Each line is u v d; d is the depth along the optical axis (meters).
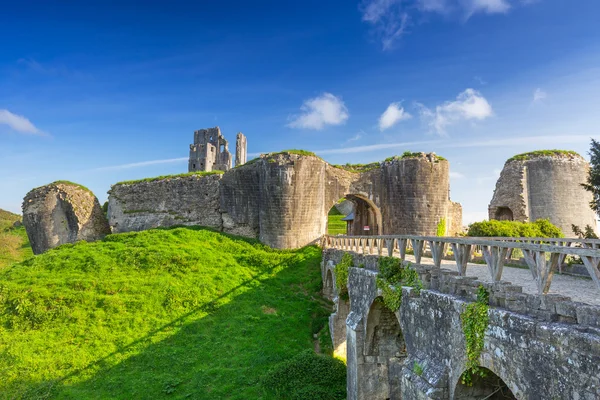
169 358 18.17
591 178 21.44
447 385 8.23
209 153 72.12
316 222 31.92
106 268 25.58
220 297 23.67
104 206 46.53
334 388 15.73
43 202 36.38
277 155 31.69
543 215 29.22
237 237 32.88
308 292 25.81
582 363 5.05
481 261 17.36
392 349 14.30
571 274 13.26
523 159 30.80
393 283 11.71
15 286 23.11
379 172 34.31
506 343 6.50
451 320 8.20
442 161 32.22
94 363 17.66
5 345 18.50
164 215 37.09
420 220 31.11
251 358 18.30
